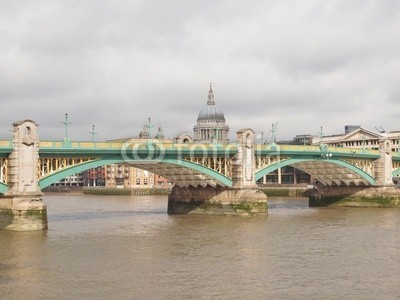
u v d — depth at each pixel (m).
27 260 45.88
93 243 54.75
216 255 48.56
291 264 44.62
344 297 34.94
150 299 34.34
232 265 44.25
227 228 67.06
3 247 51.59
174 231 64.44
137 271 41.94
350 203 104.31
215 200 83.56
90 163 67.12
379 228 67.31
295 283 38.34
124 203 125.31
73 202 131.00
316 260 46.25
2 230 61.22
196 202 86.25
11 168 60.50
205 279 39.44
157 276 40.34
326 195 106.44
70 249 51.12
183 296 35.00
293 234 61.69
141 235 60.88
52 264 44.38
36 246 52.34
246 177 81.62
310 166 100.19
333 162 94.62
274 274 41.06
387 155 104.56
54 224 72.12
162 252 50.03
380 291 36.34
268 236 60.09
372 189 102.75
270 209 97.38
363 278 39.84
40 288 36.88
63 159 65.69
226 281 38.84
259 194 81.31
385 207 100.50
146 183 194.62
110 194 178.12
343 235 60.91
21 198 60.59
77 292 35.91
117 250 50.94
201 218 79.25
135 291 36.16
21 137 60.34
